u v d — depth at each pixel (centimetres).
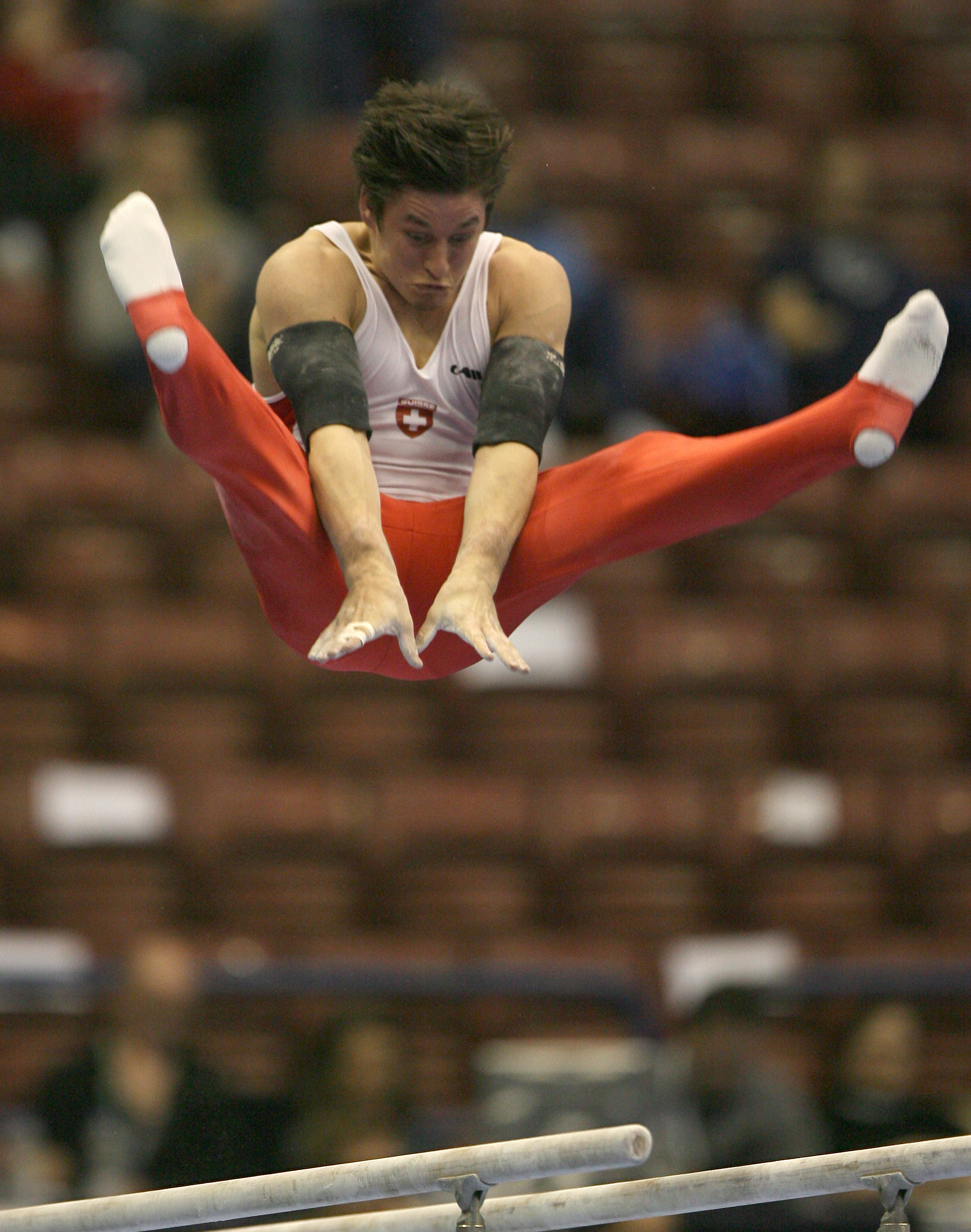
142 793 2586
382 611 1059
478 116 1127
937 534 3241
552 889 2642
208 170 3503
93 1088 2003
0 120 3512
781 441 1127
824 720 2938
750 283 3634
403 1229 1136
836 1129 2100
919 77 4384
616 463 1176
